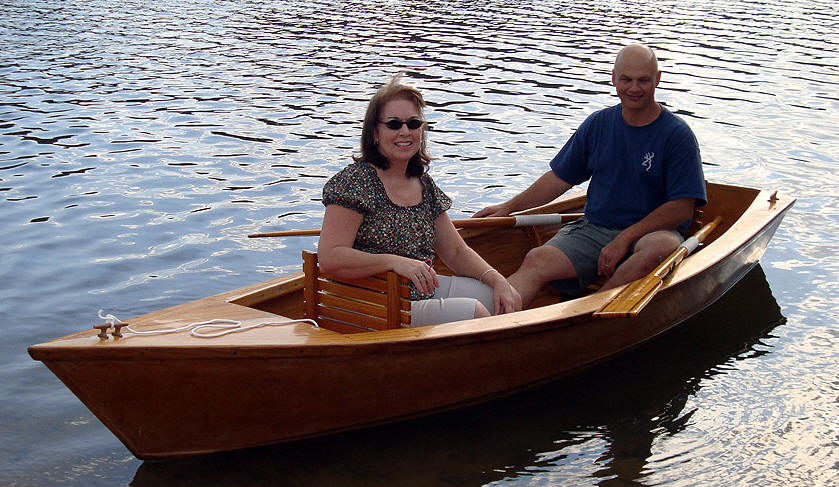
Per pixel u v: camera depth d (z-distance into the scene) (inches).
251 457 135.3
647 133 176.2
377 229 140.6
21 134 341.4
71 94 418.9
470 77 458.6
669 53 535.8
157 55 531.8
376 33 625.6
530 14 740.7
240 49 555.5
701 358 169.8
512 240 203.3
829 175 296.2
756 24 674.2
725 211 218.8
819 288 203.2
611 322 160.1
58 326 180.5
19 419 144.8
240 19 708.0
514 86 435.8
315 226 244.8
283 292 155.7
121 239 231.1
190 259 218.7
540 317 144.9
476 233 195.9
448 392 144.0
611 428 145.4
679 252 170.1
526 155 317.4
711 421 147.1
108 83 446.9
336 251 137.9
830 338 178.1
